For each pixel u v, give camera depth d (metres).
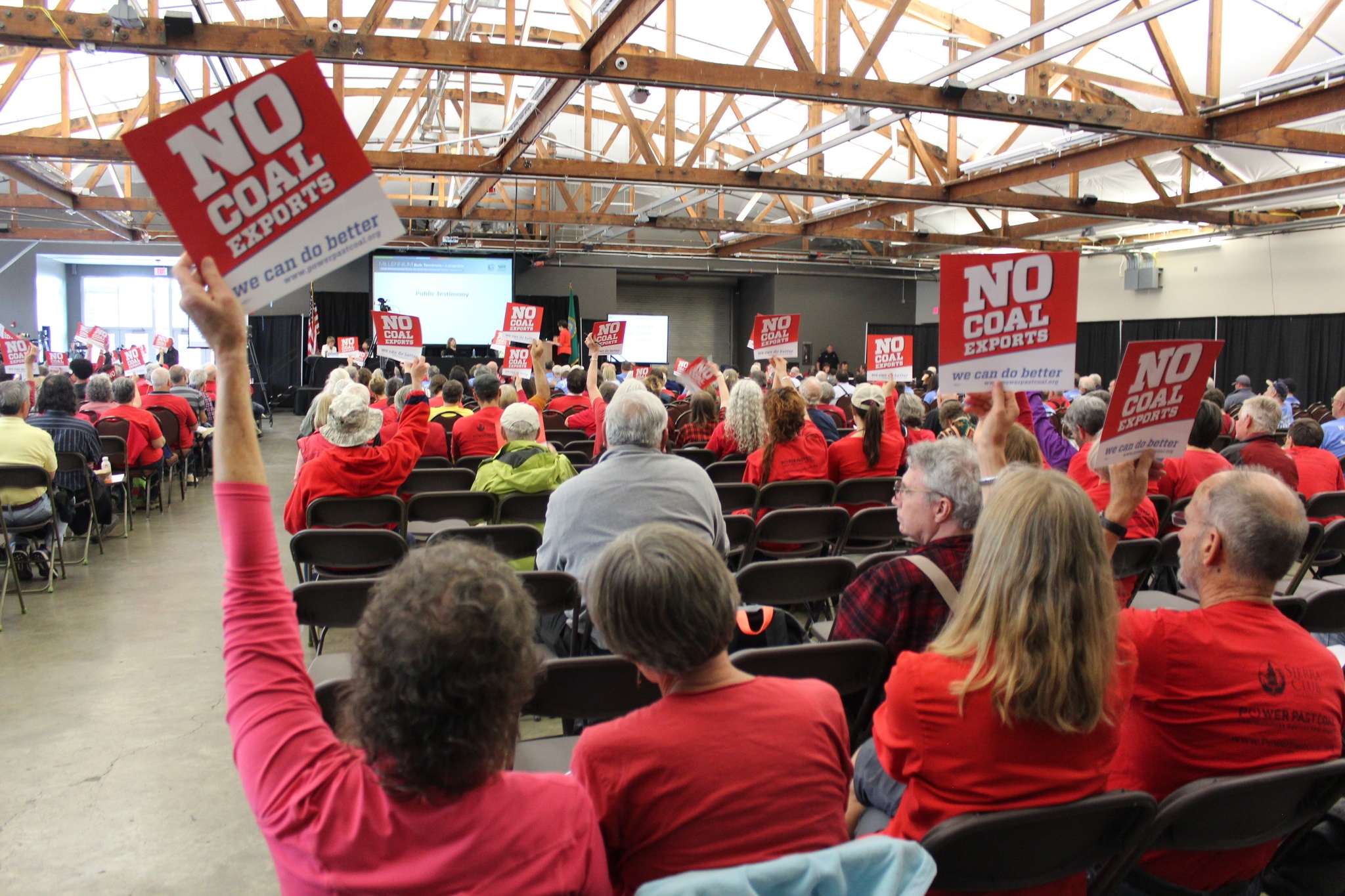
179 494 8.70
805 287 22.75
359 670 0.91
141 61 11.76
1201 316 16.36
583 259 21.23
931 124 12.97
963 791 1.34
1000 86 10.83
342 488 3.80
